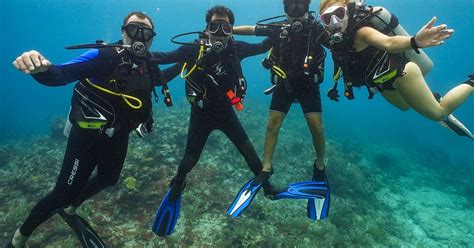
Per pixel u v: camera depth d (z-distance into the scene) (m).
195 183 9.08
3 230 7.04
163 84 3.47
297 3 3.72
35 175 9.68
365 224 9.46
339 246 7.73
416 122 32.97
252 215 8.11
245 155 4.45
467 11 53.28
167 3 53.41
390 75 2.91
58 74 2.59
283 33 3.87
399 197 12.77
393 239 9.39
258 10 60.25
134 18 3.19
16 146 14.93
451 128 3.90
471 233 10.52
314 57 3.90
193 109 4.29
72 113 3.21
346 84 3.56
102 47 3.07
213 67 3.86
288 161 12.53
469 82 3.22
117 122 3.29
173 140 10.95
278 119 4.21
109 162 3.74
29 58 2.18
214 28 3.68
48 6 58.22
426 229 10.59
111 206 7.67
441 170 16.69
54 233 6.77
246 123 15.38
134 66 3.19
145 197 7.99
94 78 3.13
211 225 7.54
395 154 18.67
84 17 76.00
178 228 7.31
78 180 3.43
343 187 11.34
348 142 17.67
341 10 3.02
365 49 3.03
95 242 4.19
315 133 4.25
